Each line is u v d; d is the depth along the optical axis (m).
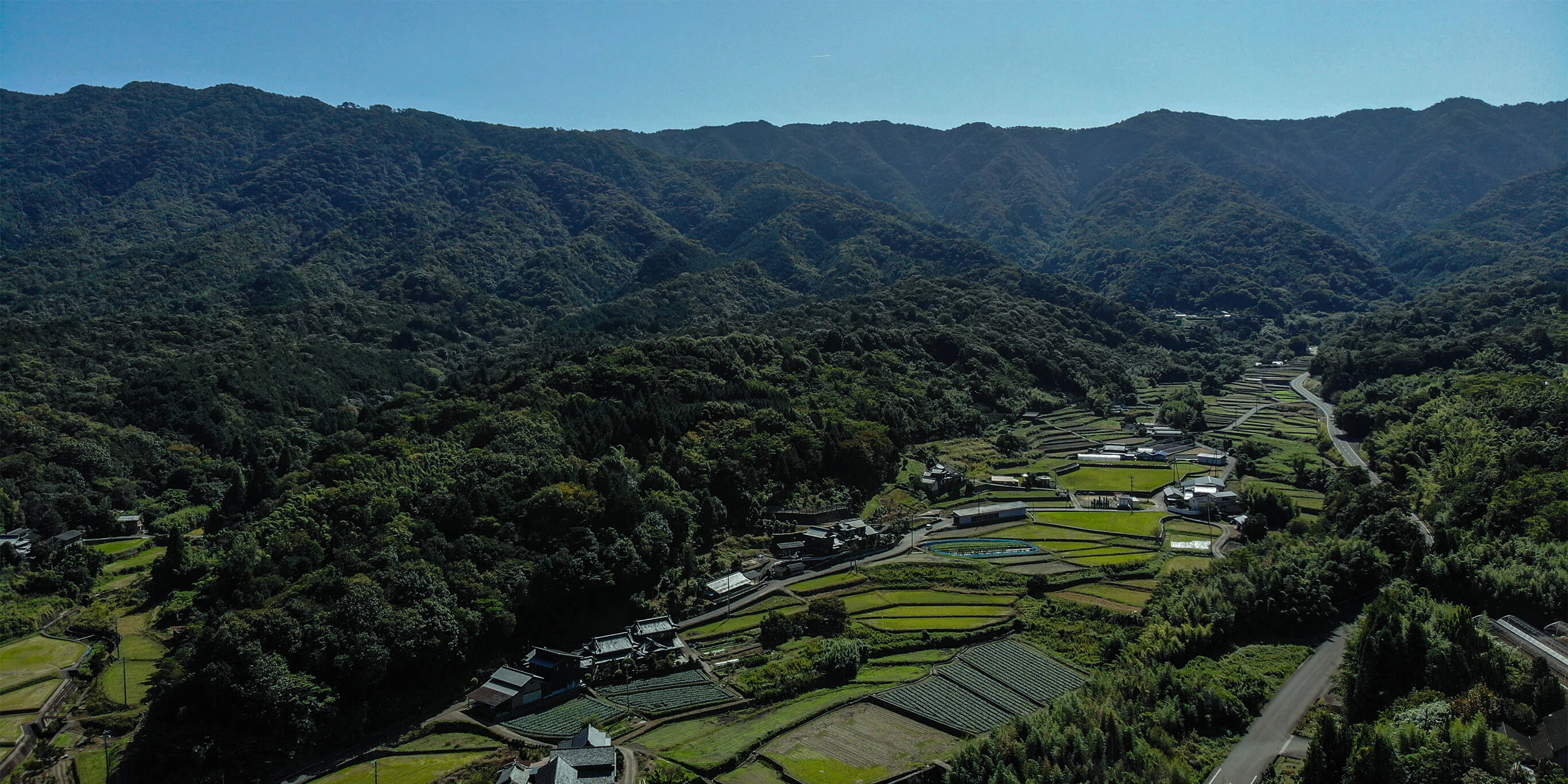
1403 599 112.25
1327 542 137.00
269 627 101.50
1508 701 84.19
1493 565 118.50
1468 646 94.31
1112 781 82.25
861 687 109.50
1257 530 158.12
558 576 123.75
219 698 96.19
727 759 91.25
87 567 150.38
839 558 149.25
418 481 141.12
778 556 150.25
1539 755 76.94
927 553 152.00
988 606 132.38
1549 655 97.94
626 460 159.62
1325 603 121.88
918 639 121.12
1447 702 85.69
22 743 98.12
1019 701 104.69
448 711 106.50
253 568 116.06
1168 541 157.12
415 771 93.81
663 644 119.12
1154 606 123.94
